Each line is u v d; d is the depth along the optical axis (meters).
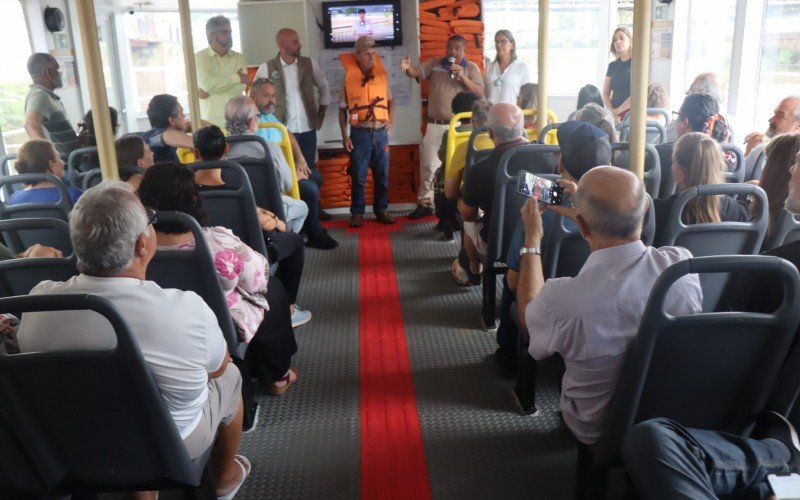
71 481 1.81
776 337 1.59
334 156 6.57
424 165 6.19
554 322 1.82
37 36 5.76
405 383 3.26
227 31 6.00
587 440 1.92
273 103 4.98
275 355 3.08
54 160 3.72
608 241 1.81
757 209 2.35
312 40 6.40
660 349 1.65
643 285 1.76
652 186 3.35
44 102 5.21
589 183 1.80
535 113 4.85
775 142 2.61
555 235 2.48
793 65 4.98
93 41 2.55
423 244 5.48
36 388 1.62
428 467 2.60
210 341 1.82
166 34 8.04
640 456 1.48
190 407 1.83
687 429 1.53
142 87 8.01
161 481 1.85
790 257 1.85
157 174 2.40
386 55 6.39
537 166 3.43
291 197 4.33
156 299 1.72
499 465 2.59
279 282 3.16
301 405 3.09
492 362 3.43
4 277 2.49
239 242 2.58
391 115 6.11
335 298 4.39
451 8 6.39
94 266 1.69
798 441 1.53
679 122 4.03
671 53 6.75
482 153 3.80
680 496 1.38
